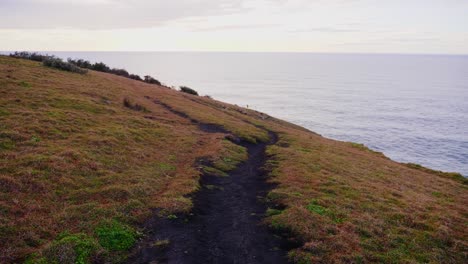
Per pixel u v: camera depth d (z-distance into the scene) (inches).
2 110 1245.1
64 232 613.9
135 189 856.3
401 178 1400.1
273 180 1093.1
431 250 680.4
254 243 679.1
